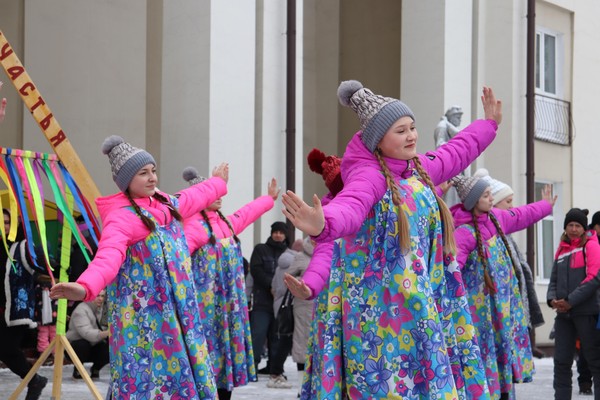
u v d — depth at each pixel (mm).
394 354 4961
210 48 16266
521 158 21484
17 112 18047
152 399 6746
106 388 12469
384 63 23188
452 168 5789
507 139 21281
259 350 13898
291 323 12266
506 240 8719
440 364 4941
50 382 12891
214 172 8172
